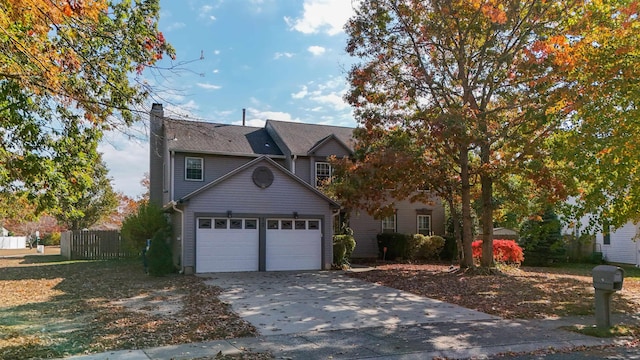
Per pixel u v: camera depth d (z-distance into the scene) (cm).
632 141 1070
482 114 1648
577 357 736
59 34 663
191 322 931
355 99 1848
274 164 1959
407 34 1792
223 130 2544
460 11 1664
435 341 812
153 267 1742
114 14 824
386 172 1730
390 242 2514
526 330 909
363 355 717
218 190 1872
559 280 1662
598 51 1169
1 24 578
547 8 1529
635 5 1098
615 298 1305
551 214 2334
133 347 740
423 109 1783
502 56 1641
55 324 911
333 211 2088
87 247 2748
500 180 1816
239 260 1894
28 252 3906
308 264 2005
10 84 736
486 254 1855
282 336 834
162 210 2123
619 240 2619
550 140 1547
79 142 854
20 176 786
